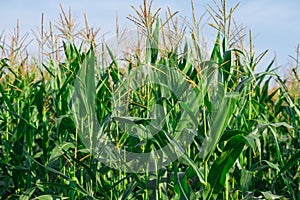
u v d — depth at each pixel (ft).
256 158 16.65
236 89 11.80
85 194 12.09
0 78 17.11
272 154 17.65
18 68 18.12
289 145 19.88
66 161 13.64
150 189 12.12
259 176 16.94
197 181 12.55
